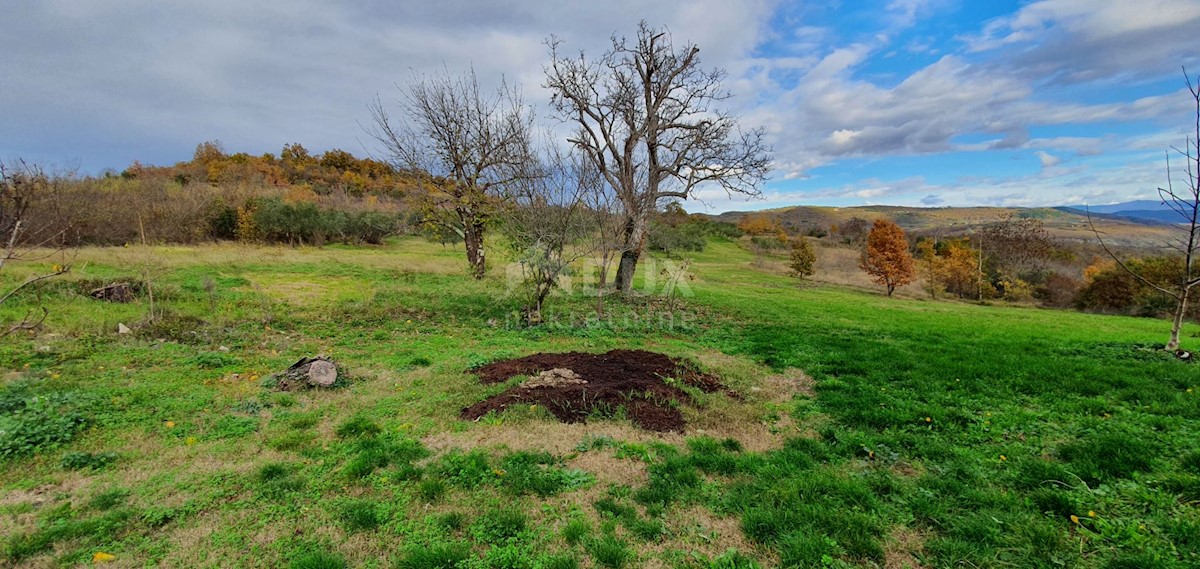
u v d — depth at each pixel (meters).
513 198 13.14
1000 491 3.86
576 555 3.13
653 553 3.17
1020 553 3.12
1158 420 5.18
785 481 4.04
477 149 16.69
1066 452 4.46
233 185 39.44
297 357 7.91
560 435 4.96
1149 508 3.53
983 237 37.34
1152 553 3.02
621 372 6.84
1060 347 9.73
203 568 2.96
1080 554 3.09
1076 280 31.52
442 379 6.82
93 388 5.77
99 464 4.12
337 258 22.98
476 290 14.53
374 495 3.78
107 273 12.81
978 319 16.22
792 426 5.48
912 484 4.03
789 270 37.56
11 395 5.18
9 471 3.94
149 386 5.94
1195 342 10.86
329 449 4.55
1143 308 25.14
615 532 3.38
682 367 7.36
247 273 16.33
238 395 5.86
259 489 3.82
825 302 19.45
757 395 6.59
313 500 3.69
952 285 33.84
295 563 2.98
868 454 4.65
